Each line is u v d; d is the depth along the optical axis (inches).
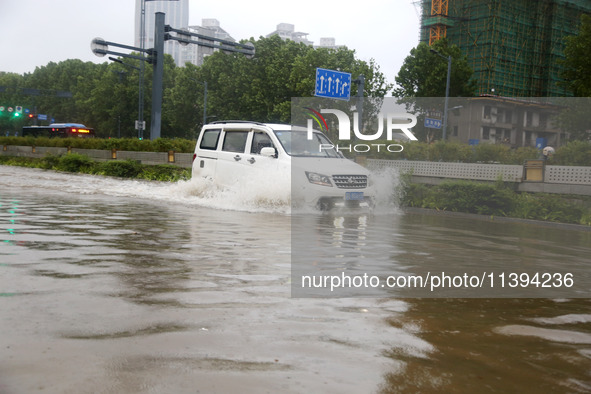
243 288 129.0
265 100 2356.1
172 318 101.9
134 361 79.0
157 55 989.2
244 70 2484.0
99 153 1029.2
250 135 413.1
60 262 155.3
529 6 3120.1
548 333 100.6
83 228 237.5
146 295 119.3
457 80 1844.2
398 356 84.9
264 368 77.8
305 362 80.9
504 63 3021.7
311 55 2214.6
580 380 76.7
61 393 67.1
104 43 938.7
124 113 2800.2
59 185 561.3
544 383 75.3
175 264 157.8
